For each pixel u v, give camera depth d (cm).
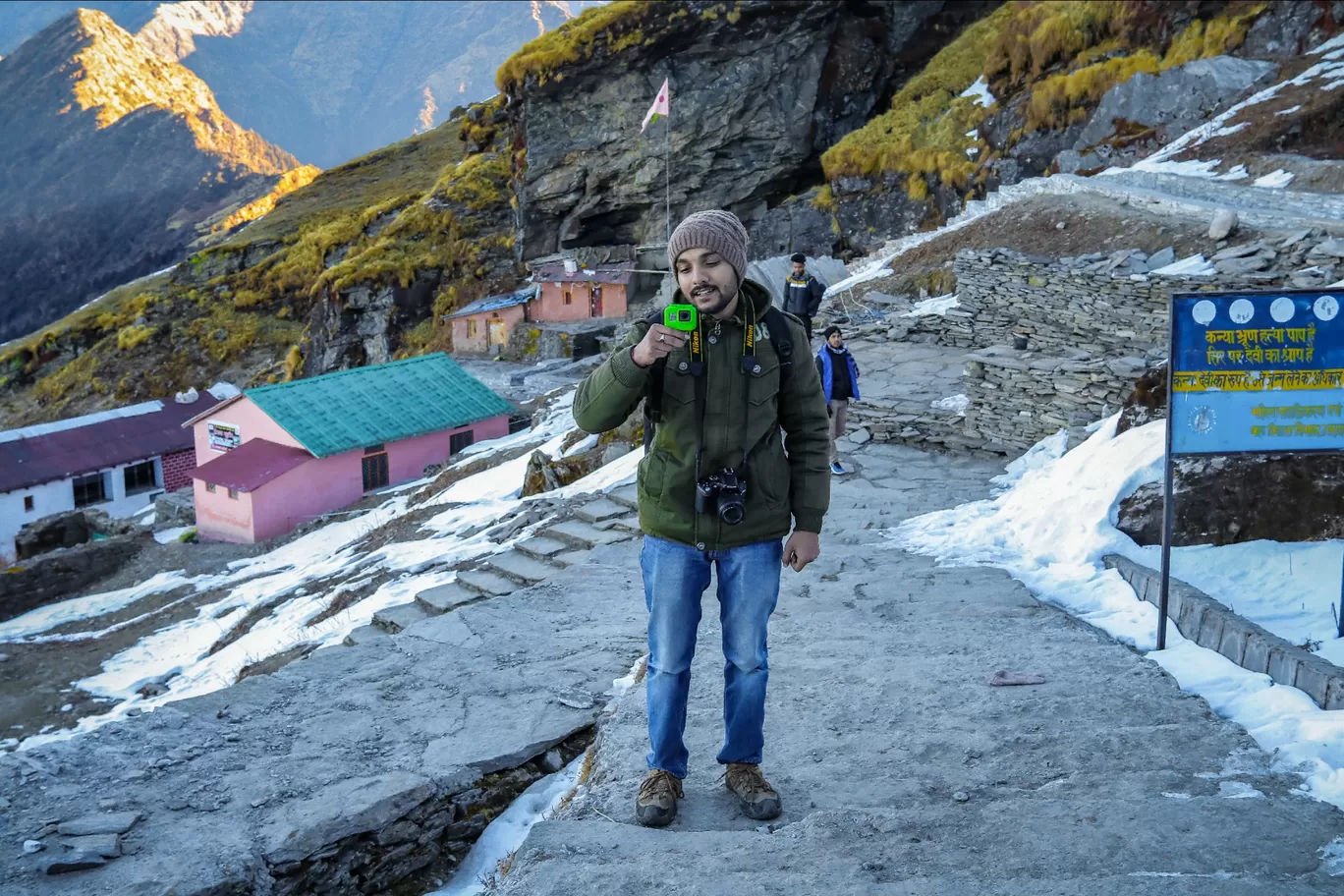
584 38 5197
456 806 506
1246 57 3062
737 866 338
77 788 490
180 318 9350
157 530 3669
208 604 2289
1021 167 3541
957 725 479
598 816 405
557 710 591
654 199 5344
